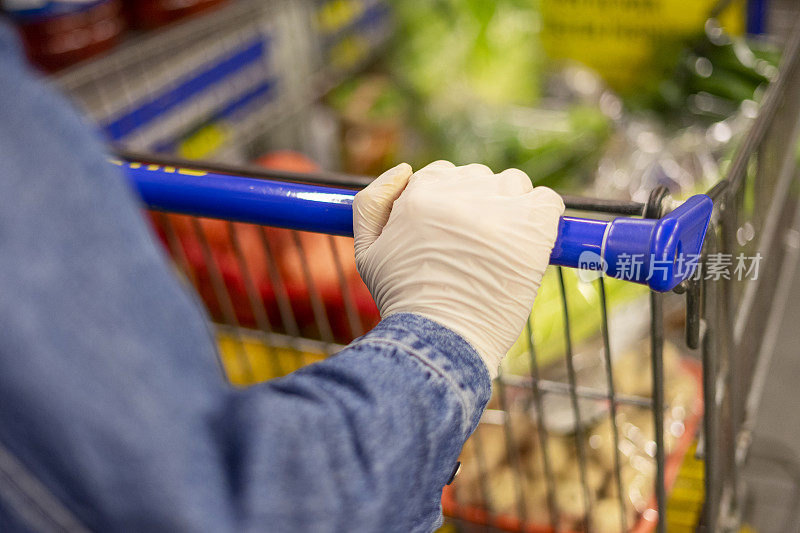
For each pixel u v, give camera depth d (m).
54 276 0.38
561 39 2.69
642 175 2.34
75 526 0.42
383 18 3.17
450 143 2.62
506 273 0.64
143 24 2.12
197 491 0.41
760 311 1.80
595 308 1.84
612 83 2.69
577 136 2.43
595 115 2.50
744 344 1.57
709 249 0.90
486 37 2.79
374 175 2.74
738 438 1.57
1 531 0.43
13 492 0.41
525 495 1.51
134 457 0.40
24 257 0.38
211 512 0.41
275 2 2.52
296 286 1.79
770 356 2.12
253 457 0.43
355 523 0.46
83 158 0.40
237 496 0.43
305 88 2.77
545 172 2.35
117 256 0.40
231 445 0.44
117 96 2.02
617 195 2.29
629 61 2.62
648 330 1.84
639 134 2.49
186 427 0.42
